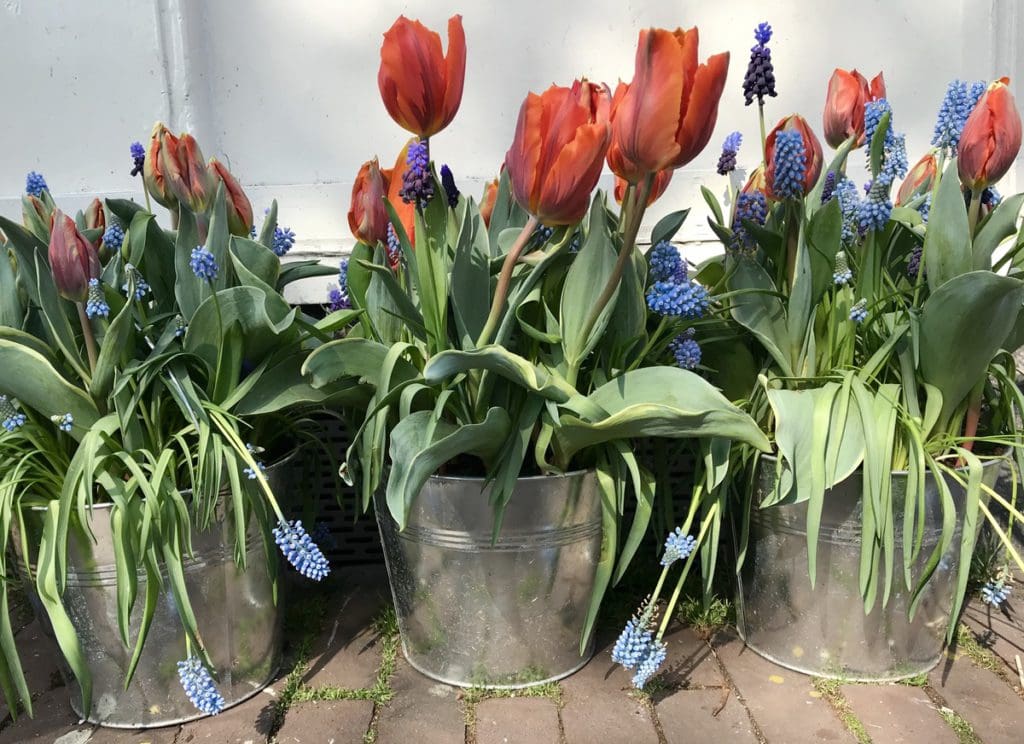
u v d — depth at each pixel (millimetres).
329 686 1271
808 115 1897
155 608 1090
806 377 1206
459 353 975
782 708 1195
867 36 1870
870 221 1199
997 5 1835
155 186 1185
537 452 1151
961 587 1097
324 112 1841
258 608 1238
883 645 1234
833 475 1106
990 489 1138
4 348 1044
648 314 1312
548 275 1247
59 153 1809
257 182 1852
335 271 1450
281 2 1803
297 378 1197
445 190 1265
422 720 1180
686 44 879
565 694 1239
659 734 1142
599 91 970
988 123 1098
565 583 1229
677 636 1406
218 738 1143
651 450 1720
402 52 958
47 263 1157
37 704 1243
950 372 1150
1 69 1775
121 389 1078
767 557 1281
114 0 1754
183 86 1791
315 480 1535
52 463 1149
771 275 1378
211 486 1087
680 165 950
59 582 990
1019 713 1173
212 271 1084
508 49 1852
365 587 1616
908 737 1122
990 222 1153
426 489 1155
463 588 1206
